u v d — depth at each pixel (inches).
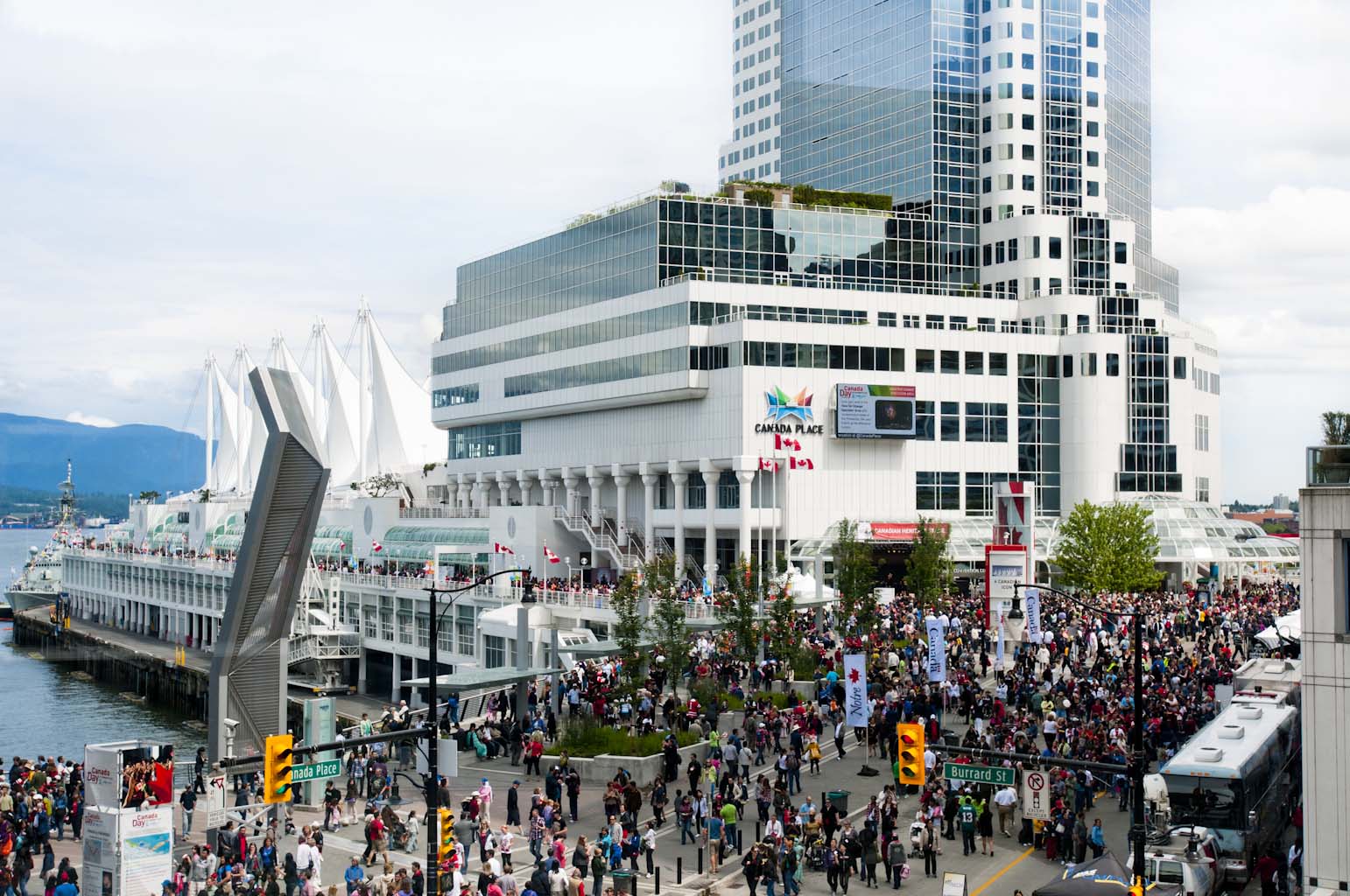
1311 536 1481.3
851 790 2137.1
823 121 6707.7
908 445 4953.3
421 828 1907.0
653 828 1838.1
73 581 7687.0
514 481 5999.0
